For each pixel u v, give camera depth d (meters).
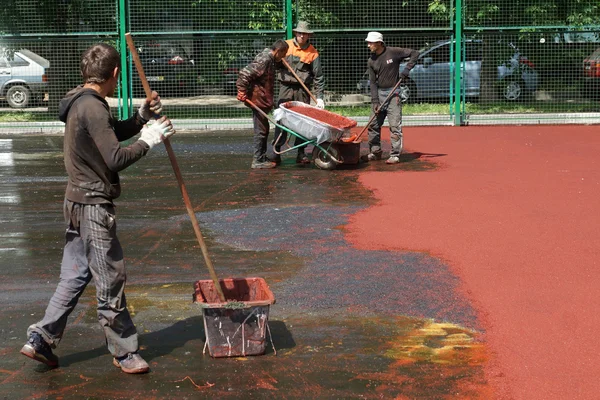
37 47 17.55
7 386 4.40
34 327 4.55
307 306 5.67
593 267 6.39
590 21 17.91
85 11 17.16
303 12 17.14
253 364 4.69
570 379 4.39
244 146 14.52
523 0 17.95
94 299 5.89
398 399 4.20
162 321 5.44
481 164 11.94
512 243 7.17
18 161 12.95
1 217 8.67
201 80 17.95
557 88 18.38
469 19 17.98
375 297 5.82
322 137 11.28
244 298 5.09
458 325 5.25
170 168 11.99
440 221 8.08
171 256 7.02
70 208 4.44
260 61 11.42
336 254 6.97
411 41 18.42
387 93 12.11
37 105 19.39
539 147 13.87
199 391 4.33
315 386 4.38
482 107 18.41
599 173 10.91
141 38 17.20
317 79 12.16
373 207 8.84
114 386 4.40
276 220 8.30
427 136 15.80
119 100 17.02
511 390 4.28
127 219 8.47
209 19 17.09
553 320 5.27
